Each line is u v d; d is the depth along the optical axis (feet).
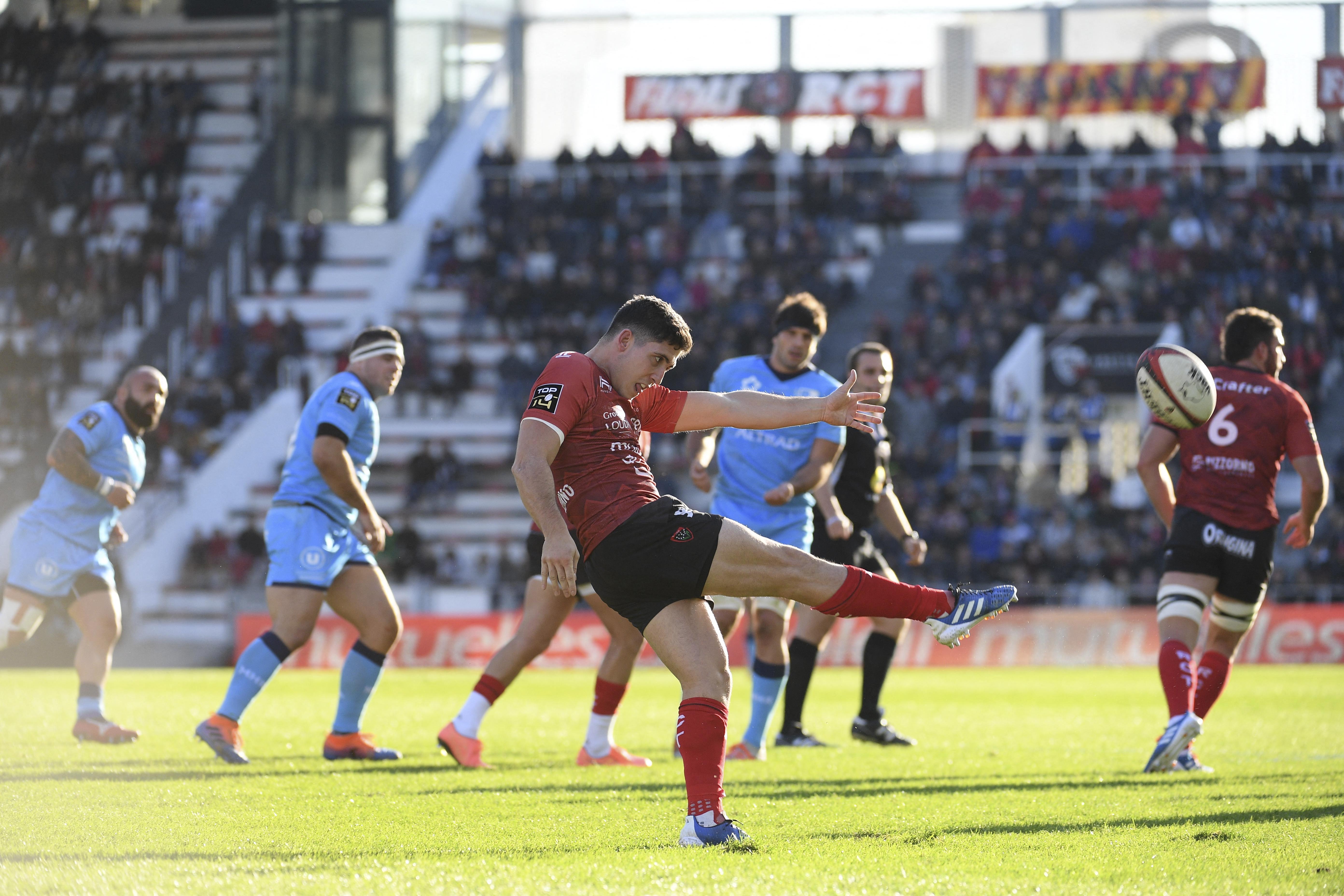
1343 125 328.90
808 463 78.33
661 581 44.70
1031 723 106.73
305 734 89.92
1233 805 55.16
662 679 178.19
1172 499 75.00
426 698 131.95
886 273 317.42
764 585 44.96
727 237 322.34
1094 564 236.84
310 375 296.10
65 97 347.97
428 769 70.74
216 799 56.29
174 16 369.30
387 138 337.52
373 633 76.43
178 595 252.83
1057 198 309.83
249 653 73.15
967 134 349.61
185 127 343.87
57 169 329.93
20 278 311.68
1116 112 335.26
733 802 56.29
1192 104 331.77
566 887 36.68
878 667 89.10
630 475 46.11
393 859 42.14
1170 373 70.95
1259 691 144.15
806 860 41.50
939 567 238.89
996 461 264.72
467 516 271.28
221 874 39.01
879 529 242.17
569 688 156.76
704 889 36.58
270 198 333.62
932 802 56.13
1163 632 72.02
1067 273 298.76
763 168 330.34
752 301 296.71
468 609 242.99
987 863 41.42
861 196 326.65
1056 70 337.93
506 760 76.38
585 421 46.01
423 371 294.05
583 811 53.83
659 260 311.27
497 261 314.76
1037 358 274.57
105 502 82.99
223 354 294.66
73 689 137.39
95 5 367.45
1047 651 211.00
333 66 336.70
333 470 73.82
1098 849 44.19
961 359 278.46
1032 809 53.93
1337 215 311.47
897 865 40.75
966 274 296.51
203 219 316.60
